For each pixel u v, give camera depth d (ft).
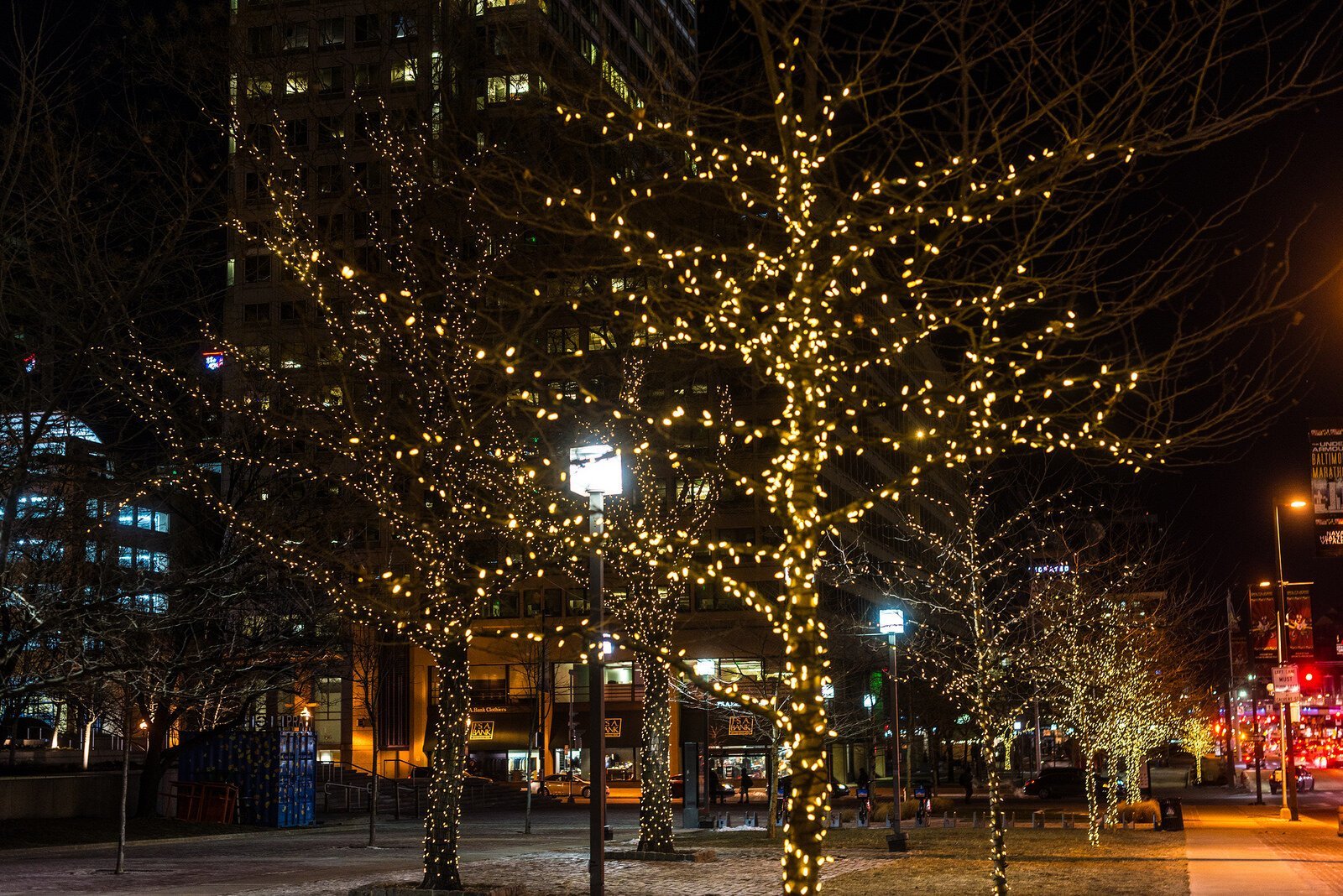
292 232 59.16
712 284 32.19
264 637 110.63
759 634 221.87
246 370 77.05
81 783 127.24
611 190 42.09
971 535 74.69
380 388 61.16
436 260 59.67
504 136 58.65
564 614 255.70
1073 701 113.60
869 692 180.04
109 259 62.18
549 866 87.30
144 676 87.20
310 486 87.66
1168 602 177.47
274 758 138.10
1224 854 92.22
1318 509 77.41
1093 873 78.69
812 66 32.17
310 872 85.56
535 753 260.83
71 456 70.08
